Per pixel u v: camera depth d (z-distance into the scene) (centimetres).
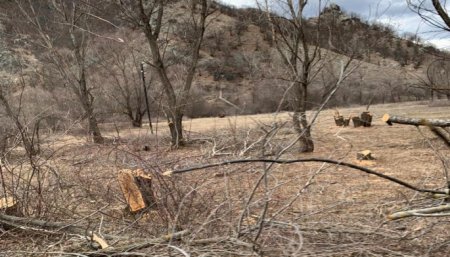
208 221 429
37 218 608
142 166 621
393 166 931
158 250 442
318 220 496
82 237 525
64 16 1820
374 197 650
